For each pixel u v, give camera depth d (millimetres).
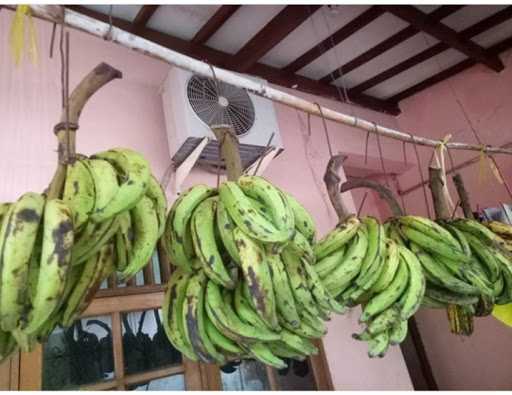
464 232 989
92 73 568
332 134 2299
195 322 560
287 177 1929
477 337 2320
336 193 896
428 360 2562
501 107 2328
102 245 500
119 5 1554
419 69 2508
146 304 1221
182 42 1806
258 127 1482
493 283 942
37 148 1276
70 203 465
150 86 1658
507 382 2156
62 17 618
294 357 647
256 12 1724
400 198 2752
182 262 619
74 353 1070
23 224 404
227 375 1301
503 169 2262
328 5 1758
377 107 2713
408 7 1882
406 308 722
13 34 594
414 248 896
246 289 593
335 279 705
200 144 1368
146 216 544
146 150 1503
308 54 2121
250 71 2066
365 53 2195
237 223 571
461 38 2143
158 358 1196
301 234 632
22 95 1325
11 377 962
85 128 1401
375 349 679
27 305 406
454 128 2527
